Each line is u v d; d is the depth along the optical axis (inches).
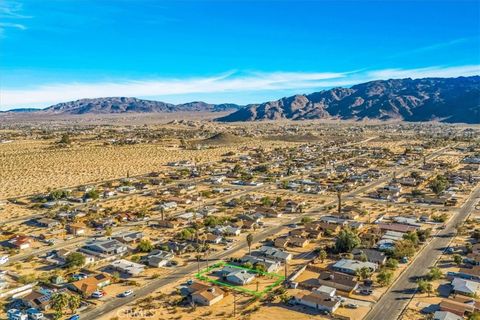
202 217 6648.6
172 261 4739.2
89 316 3516.2
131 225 6274.6
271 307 3654.0
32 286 4101.9
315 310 3590.1
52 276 4264.3
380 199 7829.7
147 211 7037.4
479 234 5349.4
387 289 3973.9
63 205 7396.7
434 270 4195.4
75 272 4485.7
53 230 5964.6
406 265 4564.5
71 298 3602.4
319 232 5639.8
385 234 5575.8
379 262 4574.3
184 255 4972.9
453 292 3868.1
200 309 3624.5
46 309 3654.0
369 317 3454.7
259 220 6402.6
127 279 4276.6
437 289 3949.3
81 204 7564.0
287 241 5290.4
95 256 4923.7
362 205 7372.1
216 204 7573.8
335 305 3580.2
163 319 3452.3
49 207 7268.7
